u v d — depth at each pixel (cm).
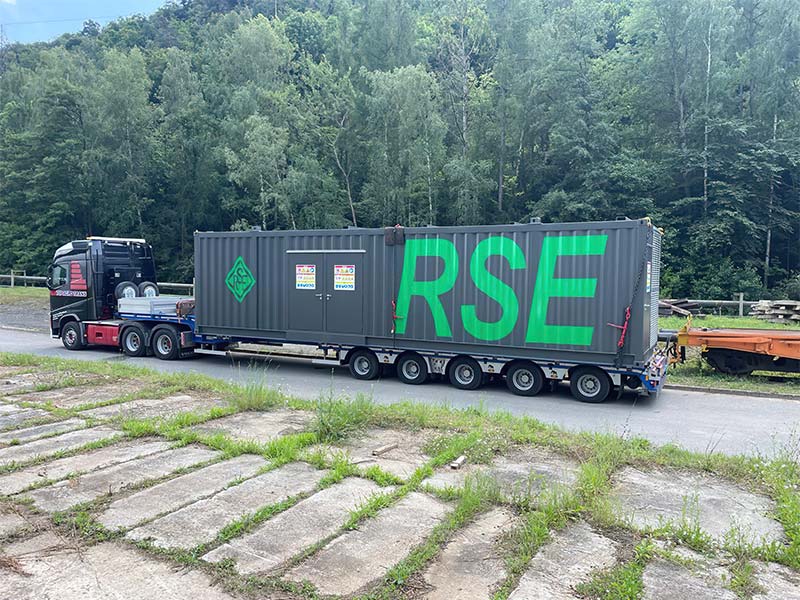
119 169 4791
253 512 514
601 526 502
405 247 1220
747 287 3334
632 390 1155
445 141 4431
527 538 466
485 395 1135
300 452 682
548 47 4038
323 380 1282
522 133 4216
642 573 428
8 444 710
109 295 1680
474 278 1156
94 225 5012
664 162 3712
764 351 1228
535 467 650
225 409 872
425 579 414
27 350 1688
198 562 431
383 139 4153
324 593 392
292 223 4231
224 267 1443
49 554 446
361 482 593
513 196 4253
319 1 7606
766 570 438
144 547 453
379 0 4738
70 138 4719
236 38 4922
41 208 4822
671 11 3806
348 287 1282
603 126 3769
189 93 5097
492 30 4378
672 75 3925
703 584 416
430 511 524
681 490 594
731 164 3509
